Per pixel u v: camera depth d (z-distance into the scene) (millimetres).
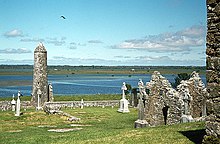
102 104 57094
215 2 12391
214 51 12406
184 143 14250
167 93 29391
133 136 17438
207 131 12547
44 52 58219
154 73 30906
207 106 12578
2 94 102125
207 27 12758
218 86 12164
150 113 30328
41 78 57719
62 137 23047
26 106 56406
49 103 53531
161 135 16641
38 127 33406
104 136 19969
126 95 65438
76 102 55094
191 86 30719
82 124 35250
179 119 28062
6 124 35812
